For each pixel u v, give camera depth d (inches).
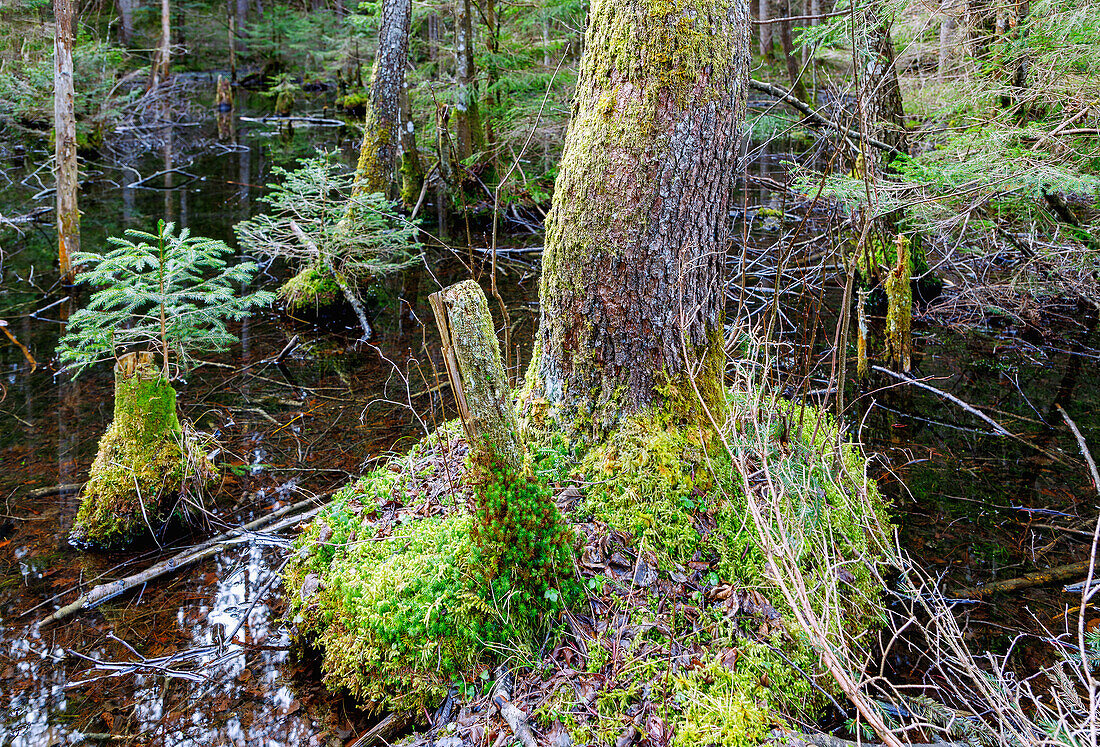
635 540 117.3
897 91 262.7
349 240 285.1
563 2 427.5
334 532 136.6
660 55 116.5
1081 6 221.6
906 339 240.8
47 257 357.4
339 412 215.6
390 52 355.9
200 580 142.7
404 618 110.3
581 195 124.3
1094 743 79.0
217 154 626.5
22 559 148.2
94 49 596.1
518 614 109.3
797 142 573.0
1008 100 261.4
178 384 231.6
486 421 104.4
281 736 108.0
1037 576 144.8
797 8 778.2
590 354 128.0
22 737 107.3
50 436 197.5
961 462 190.4
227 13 1123.3
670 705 98.7
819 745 96.5
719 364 134.2
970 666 101.1
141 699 114.6
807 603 93.0
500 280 353.1
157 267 172.6
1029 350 266.5
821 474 144.2
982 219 286.0
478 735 98.2
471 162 459.5
